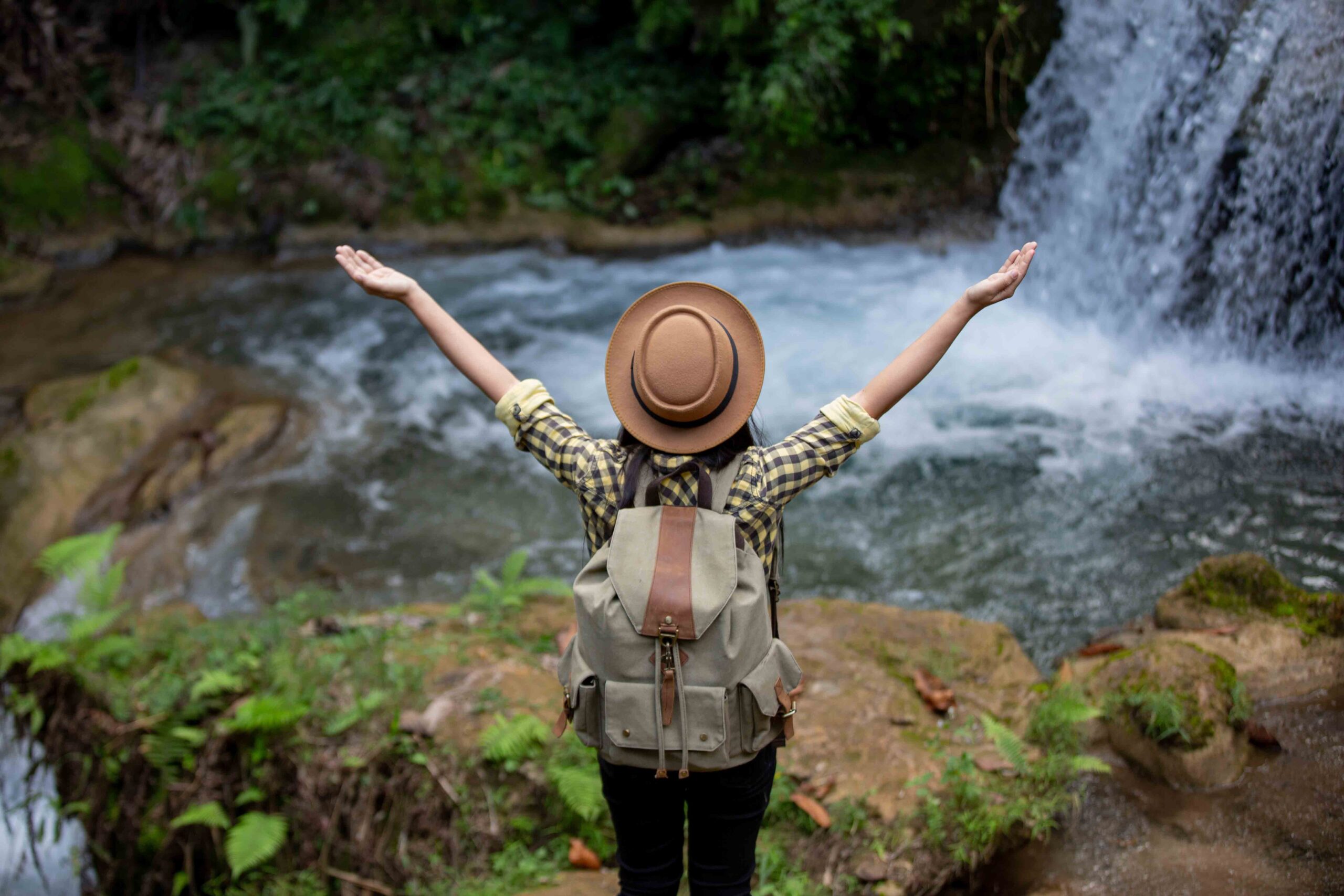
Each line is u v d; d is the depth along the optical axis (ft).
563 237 33.04
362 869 10.89
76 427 21.47
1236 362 21.40
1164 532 15.96
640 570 5.82
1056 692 10.59
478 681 11.85
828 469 6.13
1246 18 20.77
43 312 29.48
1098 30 25.40
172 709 12.30
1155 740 9.94
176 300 30.04
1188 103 22.35
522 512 19.35
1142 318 23.56
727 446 6.19
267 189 33.65
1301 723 10.16
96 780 12.75
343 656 12.41
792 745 10.49
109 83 35.32
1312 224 19.66
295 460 21.48
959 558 16.34
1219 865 8.80
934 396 21.83
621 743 5.86
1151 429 19.35
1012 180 29.63
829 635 12.42
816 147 33.63
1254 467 17.37
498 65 36.19
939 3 30.78
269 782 11.55
